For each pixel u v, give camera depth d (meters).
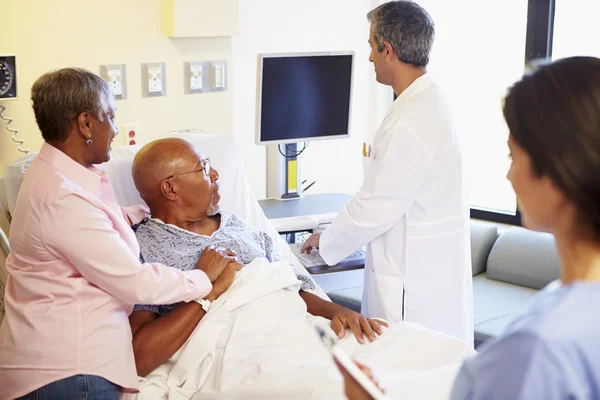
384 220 2.14
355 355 1.88
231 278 1.96
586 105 0.78
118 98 2.91
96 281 1.64
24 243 1.64
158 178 2.04
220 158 2.50
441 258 2.21
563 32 3.65
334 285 3.20
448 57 4.05
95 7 2.79
